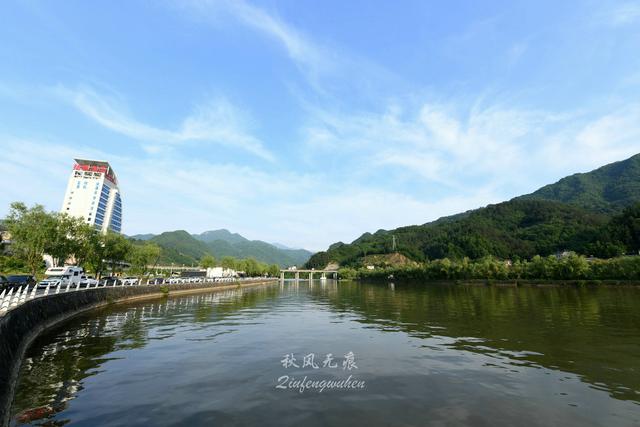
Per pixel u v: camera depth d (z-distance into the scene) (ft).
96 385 47.93
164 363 59.41
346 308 158.30
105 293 142.31
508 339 81.05
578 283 283.79
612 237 474.90
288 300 211.61
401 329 96.32
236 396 44.21
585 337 82.43
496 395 45.11
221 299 210.79
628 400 43.52
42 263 232.53
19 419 37.17
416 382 50.26
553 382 50.34
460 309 147.84
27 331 72.43
